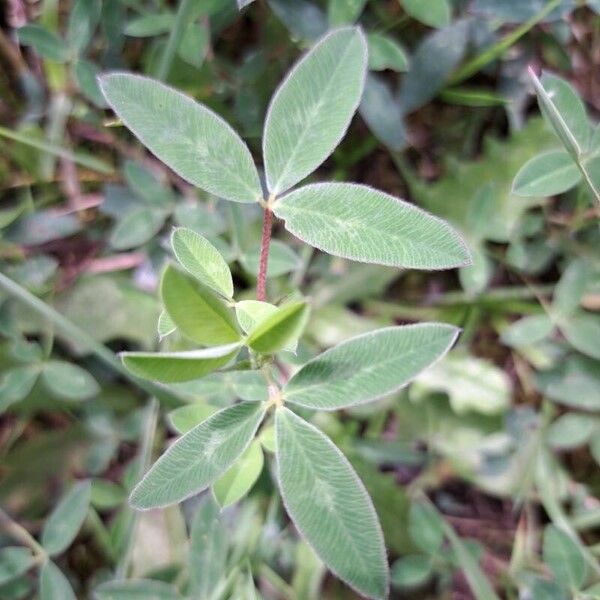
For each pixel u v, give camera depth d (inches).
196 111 5.0
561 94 6.9
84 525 8.2
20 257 8.6
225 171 5.0
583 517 8.1
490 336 8.9
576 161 6.8
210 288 4.9
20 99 8.7
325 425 8.3
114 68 8.5
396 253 4.7
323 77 5.0
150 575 7.5
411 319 8.8
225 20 8.2
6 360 8.0
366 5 8.4
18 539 8.0
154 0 8.2
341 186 4.9
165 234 8.5
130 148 8.7
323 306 8.6
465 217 8.7
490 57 8.3
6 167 8.5
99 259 8.7
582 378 8.3
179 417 6.5
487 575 8.4
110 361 7.4
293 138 5.0
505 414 8.4
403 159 9.0
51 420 8.5
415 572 7.7
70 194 8.7
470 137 8.9
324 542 4.5
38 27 8.0
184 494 4.6
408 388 8.5
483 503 8.7
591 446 8.2
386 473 8.4
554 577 7.7
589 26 8.6
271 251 7.6
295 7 8.0
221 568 7.2
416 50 8.4
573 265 8.1
